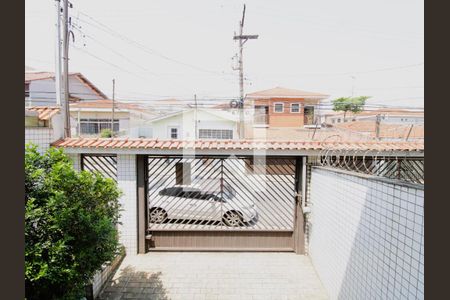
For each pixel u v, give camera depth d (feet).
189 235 17.13
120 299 12.41
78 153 15.87
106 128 61.62
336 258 11.64
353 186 9.91
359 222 9.39
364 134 39.91
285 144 16.26
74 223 8.72
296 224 16.70
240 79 48.85
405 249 6.66
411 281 6.37
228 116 56.70
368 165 15.64
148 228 17.04
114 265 14.92
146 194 16.89
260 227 17.43
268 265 15.39
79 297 9.27
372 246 8.43
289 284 13.61
